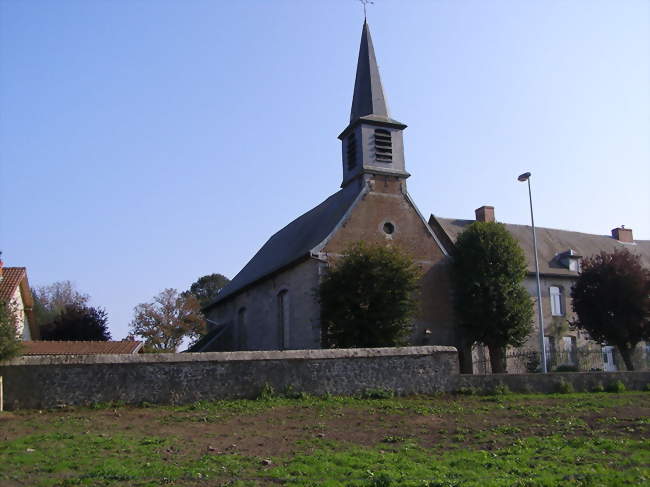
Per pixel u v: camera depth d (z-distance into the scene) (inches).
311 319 930.1
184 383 578.2
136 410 543.2
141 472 325.1
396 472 327.6
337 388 629.3
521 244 1333.7
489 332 996.6
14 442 396.8
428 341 981.8
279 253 1219.2
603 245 1461.6
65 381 547.8
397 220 1015.6
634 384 749.3
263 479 317.1
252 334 1177.4
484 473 329.1
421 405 593.3
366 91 1092.5
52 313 2113.7
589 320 1103.0
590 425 484.1
